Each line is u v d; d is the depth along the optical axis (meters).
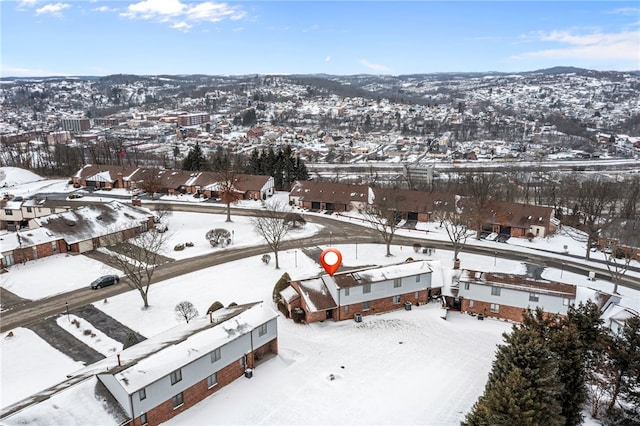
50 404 28.64
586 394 32.00
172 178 110.81
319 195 96.62
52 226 70.31
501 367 30.17
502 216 80.94
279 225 74.44
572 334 31.89
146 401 30.94
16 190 115.00
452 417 32.97
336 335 46.31
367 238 78.12
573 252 72.81
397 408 34.03
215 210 95.44
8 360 41.94
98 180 116.75
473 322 50.00
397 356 41.88
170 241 74.88
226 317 40.09
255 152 120.88
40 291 56.56
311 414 33.44
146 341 38.53
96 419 28.98
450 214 79.06
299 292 51.00
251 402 34.94
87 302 53.59
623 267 66.31
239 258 67.69
